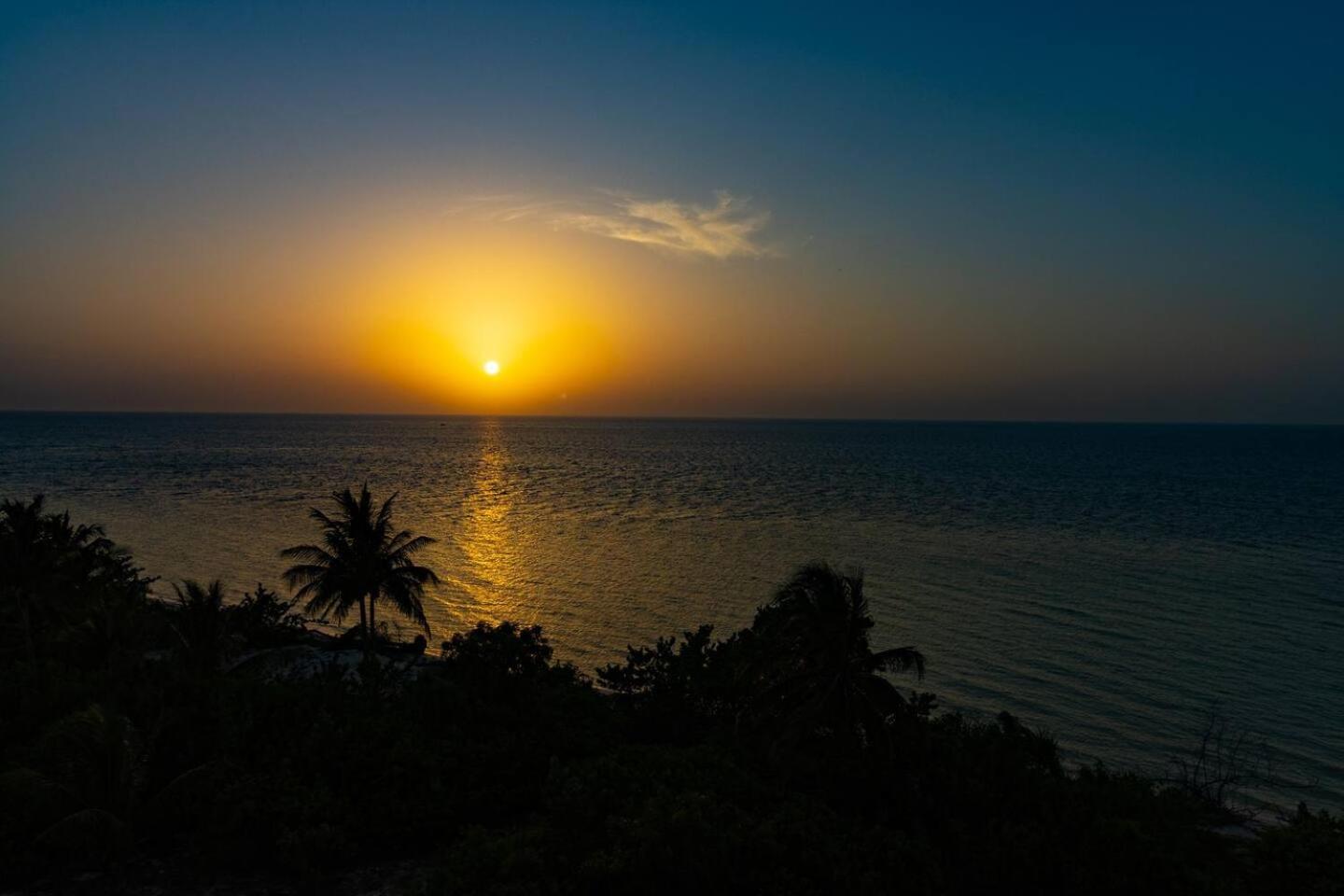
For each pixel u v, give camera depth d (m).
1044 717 44.16
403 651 48.78
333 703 26.55
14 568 38.34
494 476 189.12
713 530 104.94
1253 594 69.94
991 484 172.50
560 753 26.06
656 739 30.88
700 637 34.22
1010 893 20.84
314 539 95.62
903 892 19.61
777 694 26.02
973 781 23.95
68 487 148.62
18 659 34.28
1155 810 24.50
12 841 19.47
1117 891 20.50
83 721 20.91
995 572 78.50
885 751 24.52
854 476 194.62
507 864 18.28
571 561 84.25
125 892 18.89
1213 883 20.78
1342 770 38.03
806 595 26.73
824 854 19.86
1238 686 48.38
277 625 51.47
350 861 20.88
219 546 91.25
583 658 53.88
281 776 22.33
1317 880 20.75
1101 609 64.69
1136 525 110.19
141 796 21.66
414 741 24.52
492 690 28.25
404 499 139.00
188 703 26.08
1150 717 44.12
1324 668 51.34
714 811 20.30
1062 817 22.70
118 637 35.34
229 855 20.30
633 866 18.55
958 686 48.38
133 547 89.94
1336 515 120.31
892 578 75.94
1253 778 37.06
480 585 73.56
